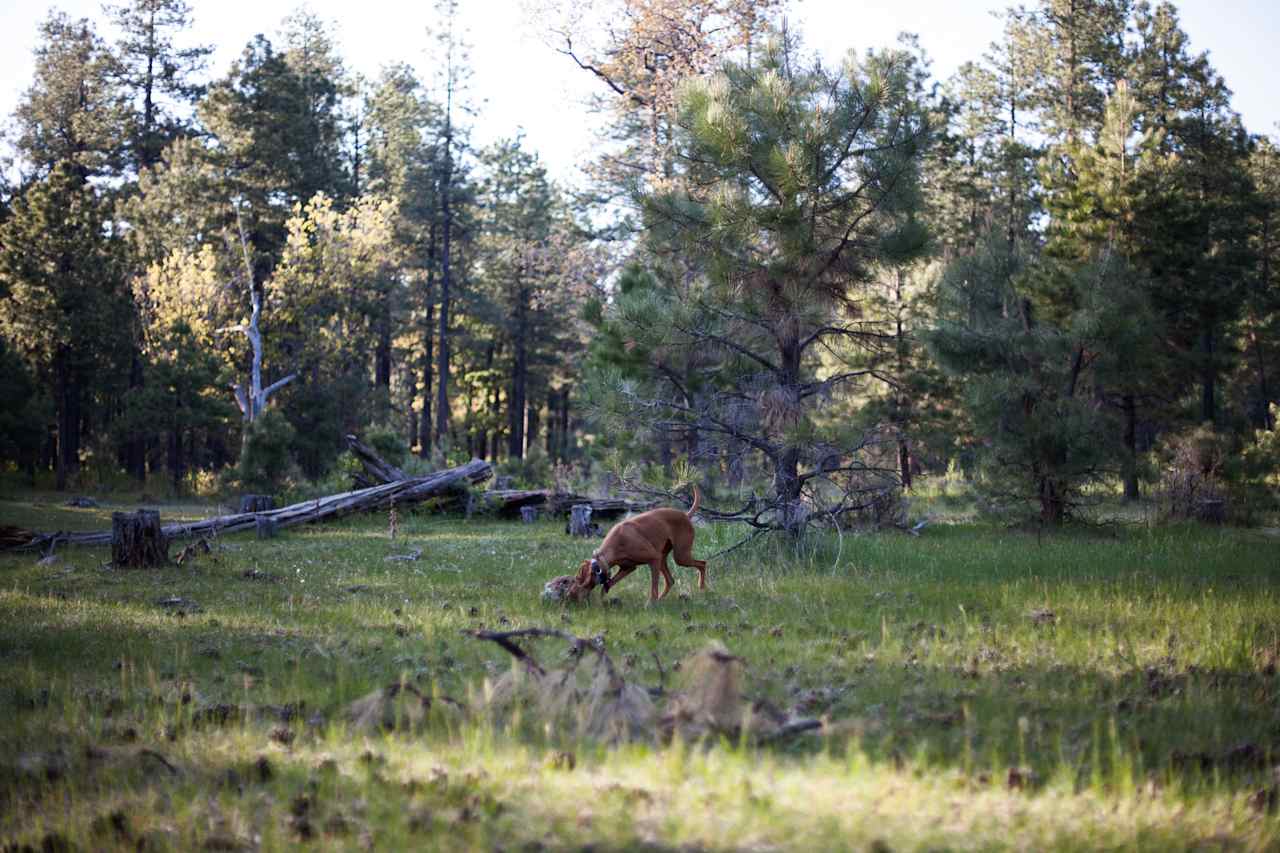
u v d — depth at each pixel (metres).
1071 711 5.62
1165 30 38.09
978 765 4.62
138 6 55.03
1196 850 3.67
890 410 21.12
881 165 13.39
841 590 10.70
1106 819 3.92
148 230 46.81
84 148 55.72
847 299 14.52
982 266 21.28
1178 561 13.35
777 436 13.99
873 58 13.52
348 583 11.80
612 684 5.43
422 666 6.91
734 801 4.01
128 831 4.05
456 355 63.94
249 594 10.81
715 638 7.82
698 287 15.24
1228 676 6.43
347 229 42.16
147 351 41.44
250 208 47.47
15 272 39.25
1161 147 34.97
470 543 17.83
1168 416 27.84
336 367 44.78
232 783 4.59
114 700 6.06
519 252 52.09
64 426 40.00
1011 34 41.47
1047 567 12.80
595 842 3.68
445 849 3.71
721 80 13.89
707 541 14.70
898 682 6.27
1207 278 26.34
